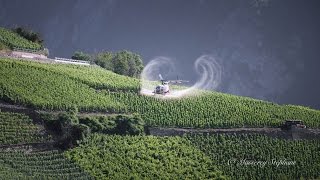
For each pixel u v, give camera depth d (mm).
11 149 175875
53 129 184875
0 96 192375
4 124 182000
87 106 198500
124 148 184000
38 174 164750
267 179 190500
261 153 197750
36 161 171500
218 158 190875
